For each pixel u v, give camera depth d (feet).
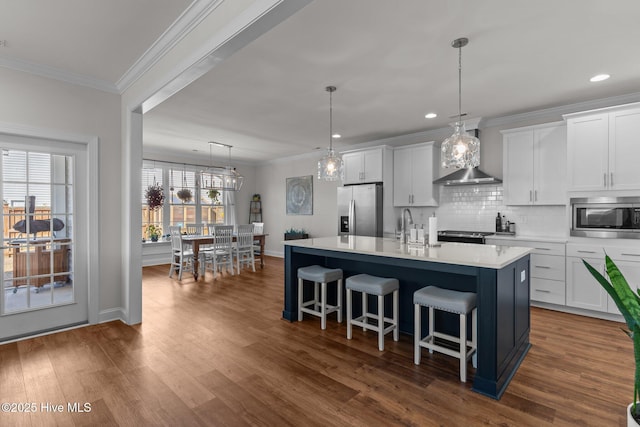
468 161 9.09
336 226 23.06
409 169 17.72
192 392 6.94
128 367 8.04
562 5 6.93
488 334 6.91
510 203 14.28
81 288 11.07
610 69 10.01
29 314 10.10
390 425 5.88
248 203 28.50
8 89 9.44
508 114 14.57
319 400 6.65
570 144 12.30
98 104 11.11
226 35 6.50
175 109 13.88
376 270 10.84
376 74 10.37
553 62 9.55
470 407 6.41
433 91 11.82
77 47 8.81
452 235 15.15
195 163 25.43
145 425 5.89
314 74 10.36
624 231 11.19
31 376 7.61
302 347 9.20
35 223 10.25
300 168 25.35
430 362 8.28
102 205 11.24
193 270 19.06
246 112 14.29
